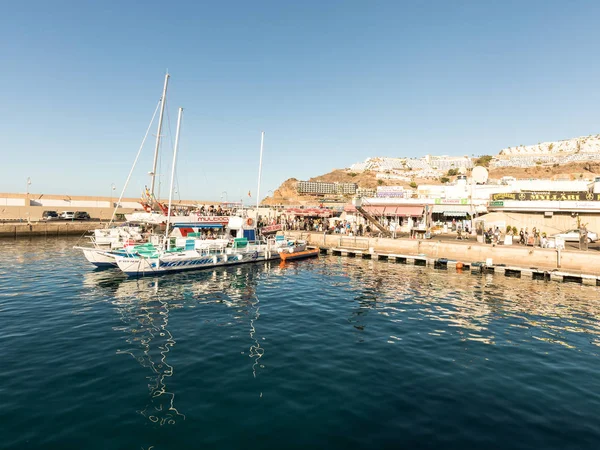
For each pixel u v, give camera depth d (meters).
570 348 13.01
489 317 16.86
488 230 38.47
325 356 11.91
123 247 32.16
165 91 34.03
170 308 17.78
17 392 9.18
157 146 34.56
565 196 39.34
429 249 34.91
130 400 8.88
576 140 152.38
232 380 10.05
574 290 23.19
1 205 61.19
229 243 33.53
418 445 7.24
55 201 67.31
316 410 8.52
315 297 20.55
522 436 7.59
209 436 7.46
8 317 15.81
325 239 43.03
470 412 8.54
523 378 10.47
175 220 34.06
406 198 47.47
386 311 17.69
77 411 8.33
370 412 8.47
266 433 7.59
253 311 17.45
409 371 10.81
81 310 17.14
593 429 7.90
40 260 32.50
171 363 11.18
